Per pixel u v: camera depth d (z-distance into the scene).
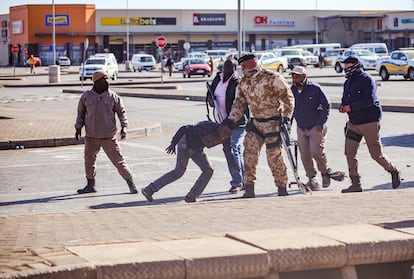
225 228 8.72
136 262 6.71
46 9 120.69
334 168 16.45
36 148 20.98
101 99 13.81
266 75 12.00
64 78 75.56
